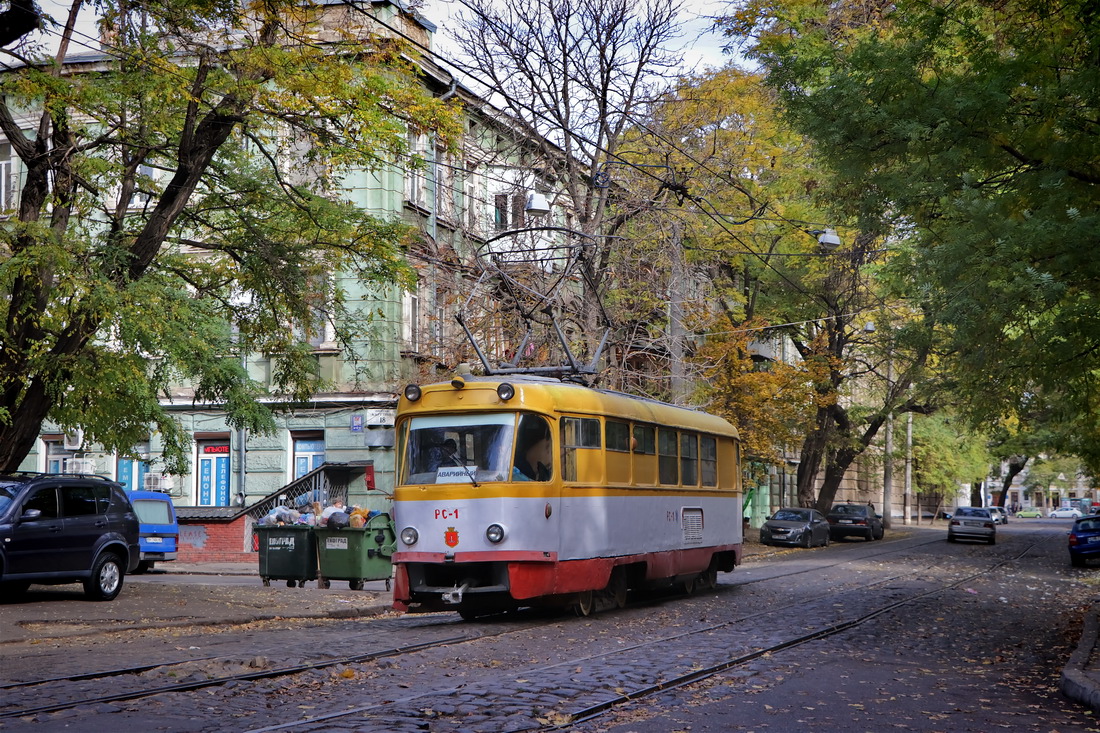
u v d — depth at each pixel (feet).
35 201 59.36
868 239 120.88
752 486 135.54
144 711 28.27
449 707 29.45
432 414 53.26
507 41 88.53
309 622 53.26
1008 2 46.29
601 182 90.43
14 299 56.29
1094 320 41.22
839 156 45.98
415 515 51.96
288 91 57.36
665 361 98.89
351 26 60.08
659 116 95.09
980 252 41.45
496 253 87.15
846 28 89.15
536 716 28.68
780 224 115.96
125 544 60.85
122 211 62.80
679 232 91.45
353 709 28.89
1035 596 74.08
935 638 49.44
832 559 114.52
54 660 37.35
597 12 87.71
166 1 54.49
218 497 109.40
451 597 49.78
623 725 28.25
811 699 32.71
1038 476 419.74
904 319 127.24
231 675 34.09
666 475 64.80
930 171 43.93
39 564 56.03
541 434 52.39
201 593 63.98
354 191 98.89
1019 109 42.78
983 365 45.29
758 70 102.22
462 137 64.85
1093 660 39.22
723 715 29.94
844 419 158.30
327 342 103.91
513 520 50.52
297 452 107.14
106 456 112.27
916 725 29.30
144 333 55.36
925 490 249.14
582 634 47.44
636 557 59.52
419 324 104.53
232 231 67.36
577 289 105.81
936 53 45.73
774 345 172.96
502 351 91.71
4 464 59.41
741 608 60.95
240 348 70.95
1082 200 42.88
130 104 60.39
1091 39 41.45
